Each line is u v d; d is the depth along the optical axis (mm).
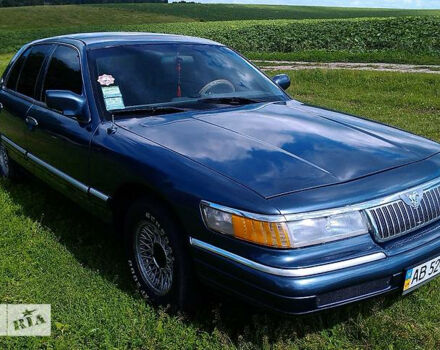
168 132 3299
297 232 2469
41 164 4398
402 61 20891
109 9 85062
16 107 4852
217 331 2850
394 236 2668
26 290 3404
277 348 2738
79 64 4000
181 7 88875
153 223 3045
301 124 3455
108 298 3318
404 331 2869
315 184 2652
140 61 4004
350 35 28797
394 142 3273
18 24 72250
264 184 2635
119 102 3695
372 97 12234
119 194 3379
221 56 4449
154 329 2934
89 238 4281
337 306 2500
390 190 2721
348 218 2570
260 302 2494
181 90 3922
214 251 2625
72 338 2906
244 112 3709
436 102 11156
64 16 78062
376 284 2578
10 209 4840
